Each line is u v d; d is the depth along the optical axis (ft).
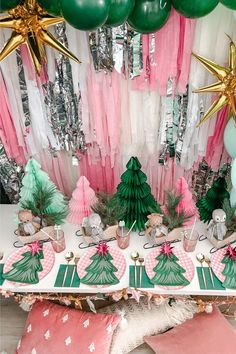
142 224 4.88
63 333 4.68
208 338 4.67
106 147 4.76
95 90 4.19
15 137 4.74
